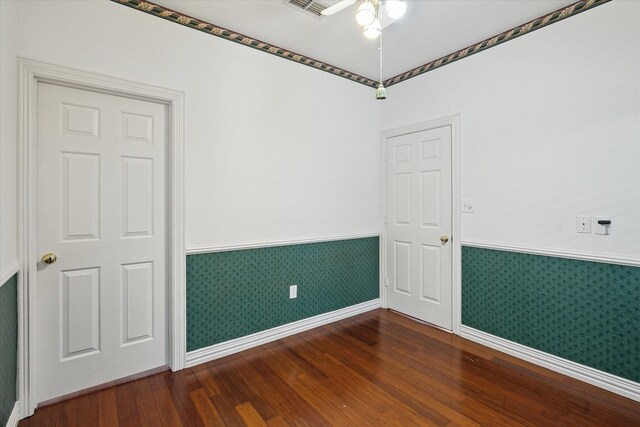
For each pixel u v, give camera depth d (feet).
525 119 8.09
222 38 8.21
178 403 6.40
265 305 9.18
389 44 9.05
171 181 7.55
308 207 10.07
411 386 7.00
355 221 11.35
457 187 9.56
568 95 7.38
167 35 7.40
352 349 8.75
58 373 6.53
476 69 9.06
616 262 6.72
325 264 10.56
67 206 6.56
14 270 5.52
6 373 5.33
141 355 7.49
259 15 7.63
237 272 8.63
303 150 9.91
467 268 9.40
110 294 7.07
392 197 11.65
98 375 6.97
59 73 6.17
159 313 7.70
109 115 6.97
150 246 7.52
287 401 6.48
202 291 8.04
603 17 6.85
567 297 7.45
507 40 8.39
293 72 9.62
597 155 6.98
